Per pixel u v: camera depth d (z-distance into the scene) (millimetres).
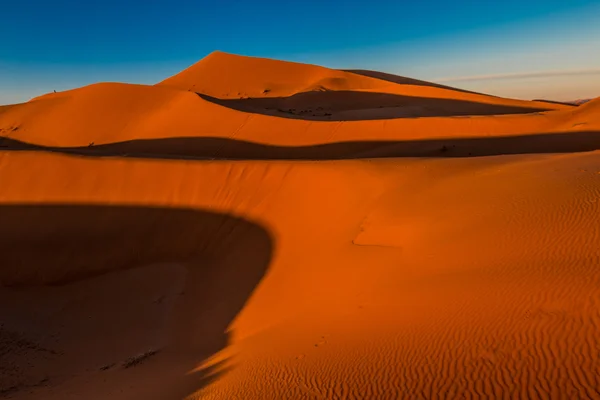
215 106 50812
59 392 10578
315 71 109500
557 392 4492
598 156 16391
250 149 40625
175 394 7844
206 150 42250
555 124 40156
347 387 5867
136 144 48000
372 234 14242
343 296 10539
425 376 5531
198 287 17797
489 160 19969
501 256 8891
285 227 19047
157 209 22734
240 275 16875
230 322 13273
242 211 21469
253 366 7789
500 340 5746
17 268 20406
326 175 21078
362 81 103438
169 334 14703
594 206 9883
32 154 26234
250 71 109062
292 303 12172
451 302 7500
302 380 6449
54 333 15656
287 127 43375
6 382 11586
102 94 65125
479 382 5051
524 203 11570
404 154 34531
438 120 41562
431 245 11125
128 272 20016
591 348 4973
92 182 24422
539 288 6895
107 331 15633
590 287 6375
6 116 68312
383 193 17734
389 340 6859
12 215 22797
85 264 20547
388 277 10344
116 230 21859
